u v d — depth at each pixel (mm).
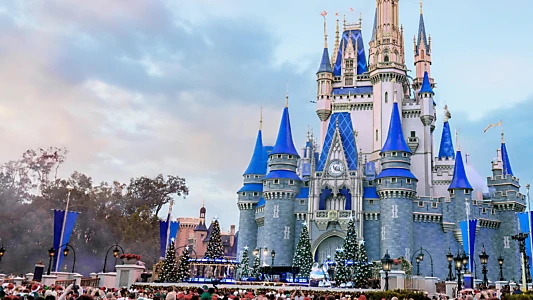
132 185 117438
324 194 85938
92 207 106125
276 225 83562
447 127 113000
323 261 82750
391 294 37938
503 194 87688
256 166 96312
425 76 103438
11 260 93250
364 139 101750
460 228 82250
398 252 79062
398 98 101438
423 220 83125
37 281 45812
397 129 85875
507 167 101062
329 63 107000
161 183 118875
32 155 106500
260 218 90000
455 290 52281
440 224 83688
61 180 106812
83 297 15062
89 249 104688
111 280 54188
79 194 105562
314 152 95812
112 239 105812
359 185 83625
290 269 73188
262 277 69500
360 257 68062
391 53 102688
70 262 101750
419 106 101125
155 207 120000
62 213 53469
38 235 94625
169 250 61156
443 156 109750
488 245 85562
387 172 82250
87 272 102875
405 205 81000
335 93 105188
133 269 54375
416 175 98500
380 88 101688
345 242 71375
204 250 153500
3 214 95875
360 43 113312
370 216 83062
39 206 99688
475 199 92000
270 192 84812
